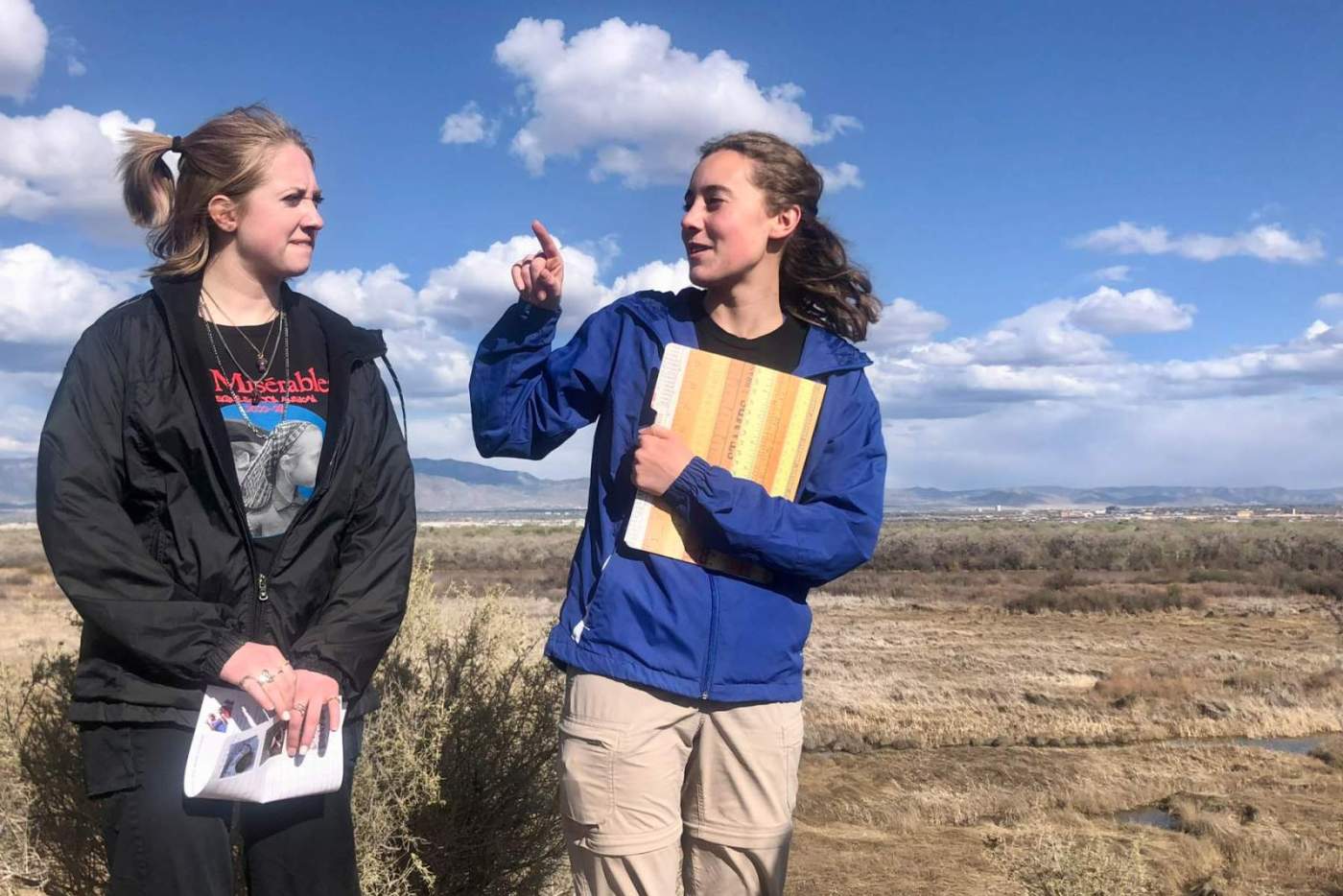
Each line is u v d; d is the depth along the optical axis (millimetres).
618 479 2320
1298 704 20578
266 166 2045
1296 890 10250
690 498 2152
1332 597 43688
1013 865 10102
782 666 2275
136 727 1848
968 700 20594
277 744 1897
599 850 2186
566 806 2230
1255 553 64125
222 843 1901
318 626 2010
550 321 2344
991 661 25703
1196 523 120938
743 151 2338
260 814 1982
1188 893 10227
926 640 29969
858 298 2574
